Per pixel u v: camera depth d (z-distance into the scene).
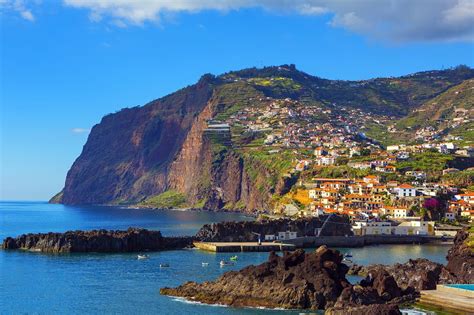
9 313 150.38
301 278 151.12
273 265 158.25
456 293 158.00
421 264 183.62
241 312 144.00
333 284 149.00
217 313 143.62
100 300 161.12
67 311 150.75
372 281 161.75
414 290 160.75
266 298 149.50
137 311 148.50
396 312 128.38
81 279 193.12
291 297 147.50
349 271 194.00
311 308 145.88
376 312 128.25
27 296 167.62
